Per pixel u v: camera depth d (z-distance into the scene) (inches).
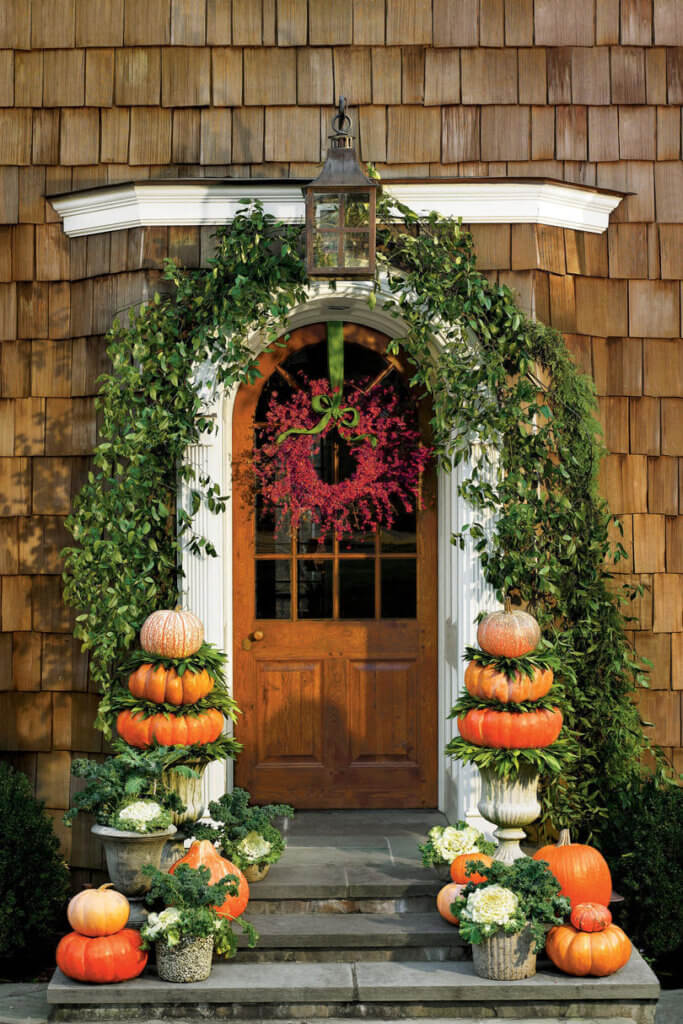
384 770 230.4
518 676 189.9
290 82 224.4
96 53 225.8
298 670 230.8
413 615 231.5
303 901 192.9
